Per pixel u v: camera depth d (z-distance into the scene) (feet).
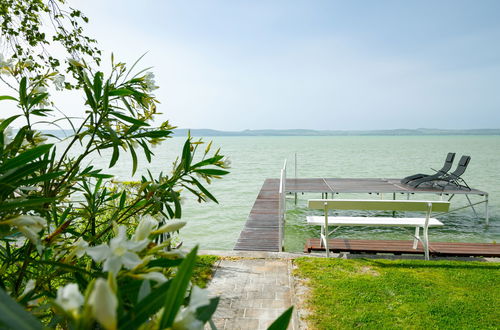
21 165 3.18
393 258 18.97
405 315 12.37
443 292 14.11
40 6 11.77
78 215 5.43
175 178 5.09
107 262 2.08
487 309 12.78
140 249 2.18
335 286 14.67
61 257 3.86
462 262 17.51
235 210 42.06
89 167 5.34
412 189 37.14
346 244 19.33
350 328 11.59
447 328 11.58
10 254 4.21
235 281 15.29
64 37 11.26
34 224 2.57
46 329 1.56
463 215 37.04
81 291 3.08
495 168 92.43
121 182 6.66
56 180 5.23
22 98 4.46
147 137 5.29
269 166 105.50
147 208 5.49
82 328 1.50
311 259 17.89
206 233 31.96
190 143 5.03
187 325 1.71
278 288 14.60
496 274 15.98
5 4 10.59
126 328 1.87
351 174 80.12
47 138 4.73
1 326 1.48
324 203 18.04
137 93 5.05
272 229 25.93
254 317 12.25
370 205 17.88
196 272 15.72
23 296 2.85
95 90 4.54
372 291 14.20
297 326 11.72
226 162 5.06
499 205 41.96
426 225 18.10
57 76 5.18
